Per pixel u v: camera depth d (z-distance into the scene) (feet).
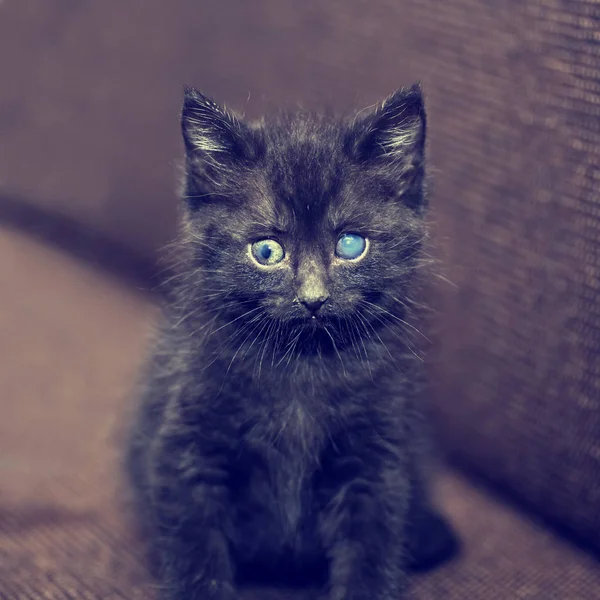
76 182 2.43
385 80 2.11
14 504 2.02
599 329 1.95
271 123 2.00
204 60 2.29
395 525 1.92
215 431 1.90
